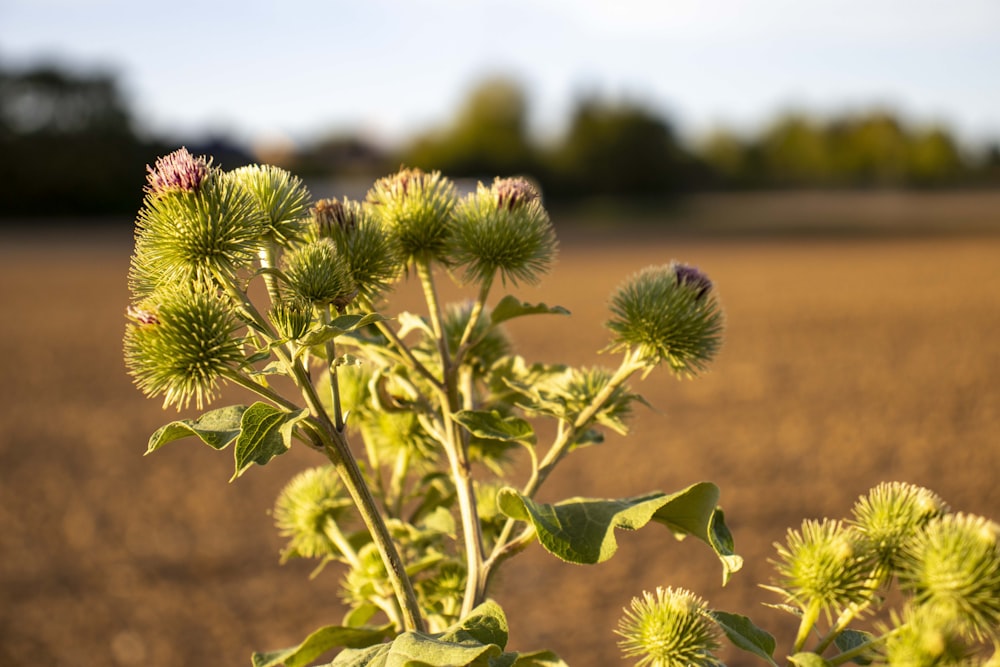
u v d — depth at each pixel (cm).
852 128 10825
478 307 200
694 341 221
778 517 966
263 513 1062
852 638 158
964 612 128
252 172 214
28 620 809
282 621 804
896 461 1143
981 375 1609
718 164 10156
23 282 3209
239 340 187
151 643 766
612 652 724
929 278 3009
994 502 970
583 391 218
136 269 204
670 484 1076
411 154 8762
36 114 7162
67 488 1146
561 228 6231
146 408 1517
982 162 11194
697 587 840
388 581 211
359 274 209
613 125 8725
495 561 178
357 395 245
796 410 1417
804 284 2922
